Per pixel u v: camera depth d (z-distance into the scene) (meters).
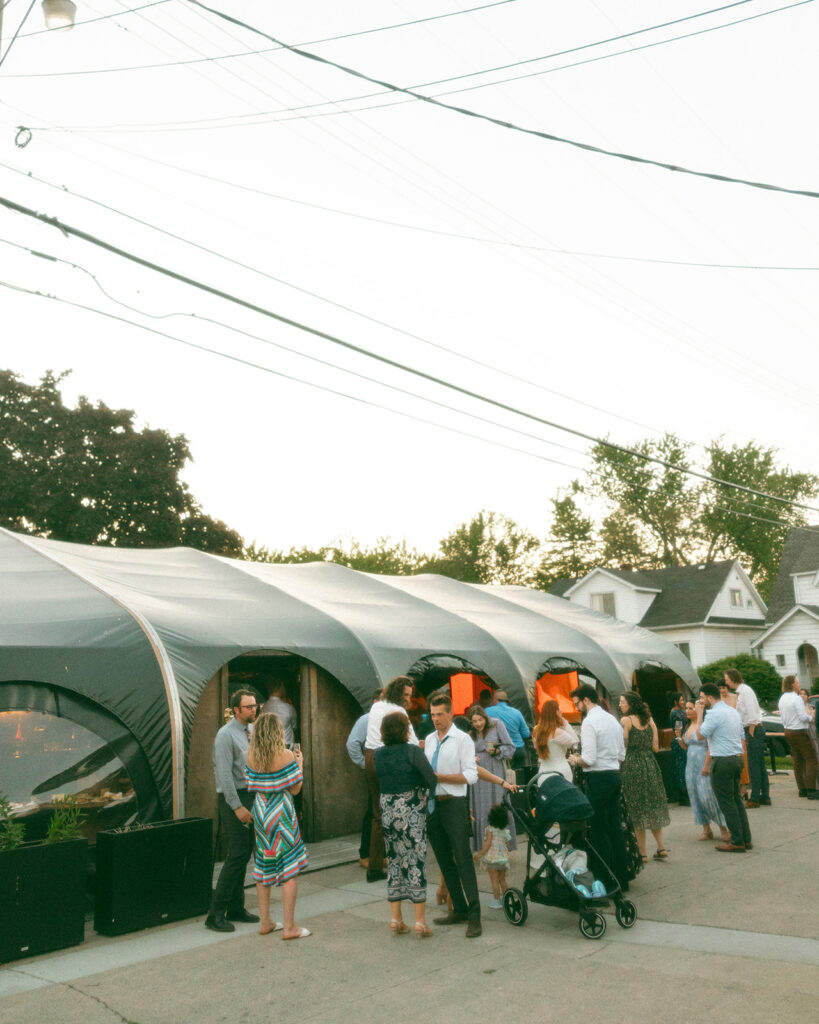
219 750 7.40
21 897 6.73
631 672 17.55
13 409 38.84
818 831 10.98
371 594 15.32
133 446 39.16
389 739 7.17
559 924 7.19
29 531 38.16
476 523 63.34
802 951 6.09
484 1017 5.18
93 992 5.90
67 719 8.33
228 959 6.53
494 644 14.34
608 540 61.31
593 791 8.08
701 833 11.32
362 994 5.69
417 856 6.99
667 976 5.71
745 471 57.31
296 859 7.17
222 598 11.79
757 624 42.66
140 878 7.45
